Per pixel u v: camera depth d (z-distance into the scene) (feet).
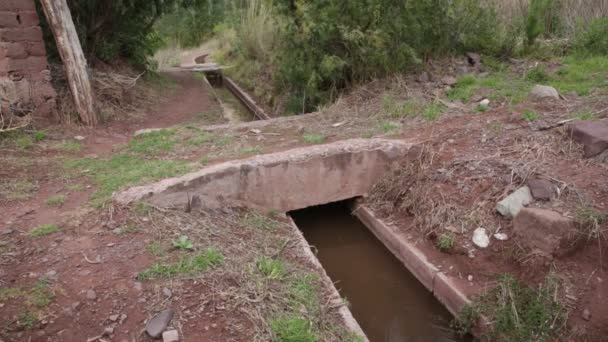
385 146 17.58
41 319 9.57
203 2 40.91
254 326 9.87
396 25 23.93
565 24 29.71
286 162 16.30
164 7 36.42
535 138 15.89
